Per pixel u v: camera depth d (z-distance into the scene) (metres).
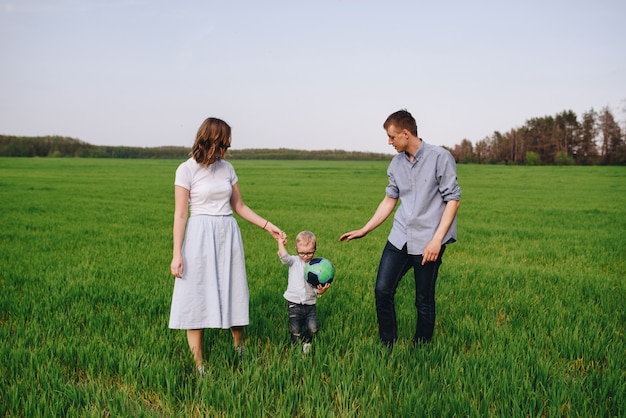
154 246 11.73
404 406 3.65
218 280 4.56
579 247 12.08
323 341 5.02
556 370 4.34
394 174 4.99
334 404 3.88
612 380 4.04
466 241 13.19
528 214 20.53
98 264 9.28
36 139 134.12
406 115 4.68
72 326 5.58
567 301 6.82
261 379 4.05
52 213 18.59
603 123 108.50
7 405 3.75
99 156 141.38
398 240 4.85
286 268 9.11
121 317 5.91
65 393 3.87
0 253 10.38
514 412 3.55
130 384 4.16
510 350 4.79
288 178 51.44
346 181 46.91
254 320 5.78
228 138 4.55
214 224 4.55
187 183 4.48
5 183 34.69
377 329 5.67
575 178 50.91
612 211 21.70
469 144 135.12
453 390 4.01
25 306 6.21
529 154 110.75
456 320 5.92
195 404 3.82
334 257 10.48
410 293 7.23
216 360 4.57
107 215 18.28
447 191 4.64
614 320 5.89
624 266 9.69
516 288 7.65
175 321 4.40
